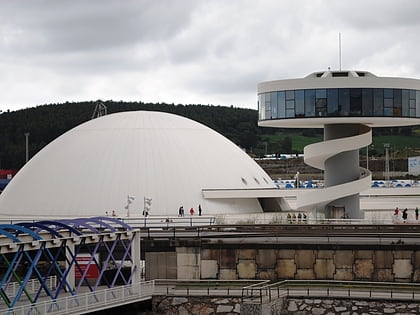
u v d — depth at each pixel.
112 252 62.28
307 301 57.22
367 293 58.09
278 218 82.56
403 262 64.69
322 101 76.56
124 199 87.75
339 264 65.25
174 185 89.44
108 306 54.81
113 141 93.88
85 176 90.19
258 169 99.81
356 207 78.75
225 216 85.12
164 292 59.47
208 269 66.69
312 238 67.94
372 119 76.69
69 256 59.09
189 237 67.75
